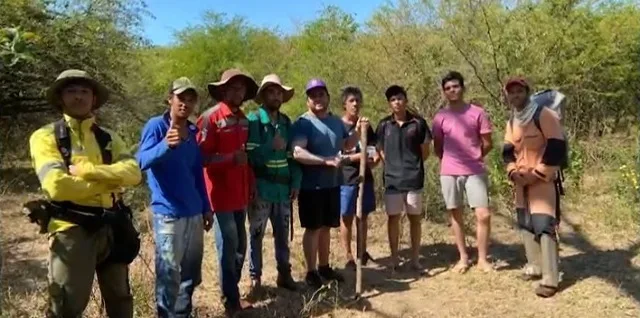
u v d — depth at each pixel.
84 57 11.80
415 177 6.16
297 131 5.43
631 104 11.97
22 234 7.63
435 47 11.36
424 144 6.18
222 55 23.30
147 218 7.38
